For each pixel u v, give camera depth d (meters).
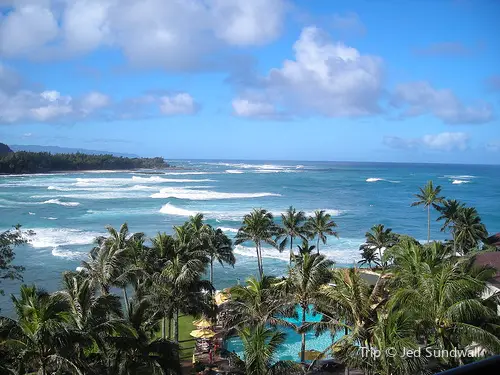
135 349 20.53
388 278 24.17
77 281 22.19
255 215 48.84
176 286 28.31
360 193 149.50
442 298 19.50
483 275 23.70
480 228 53.44
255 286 28.23
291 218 51.75
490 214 108.00
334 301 22.05
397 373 17.47
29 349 18.09
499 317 20.22
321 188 165.88
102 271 30.19
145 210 103.31
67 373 19.06
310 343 34.34
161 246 33.97
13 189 143.25
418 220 98.25
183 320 37.62
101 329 19.56
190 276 28.14
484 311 18.52
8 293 46.91
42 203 111.81
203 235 42.53
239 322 27.86
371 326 20.06
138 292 28.92
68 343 18.02
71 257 61.06
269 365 21.25
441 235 84.38
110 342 20.02
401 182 199.62
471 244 52.91
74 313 19.89
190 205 112.19
